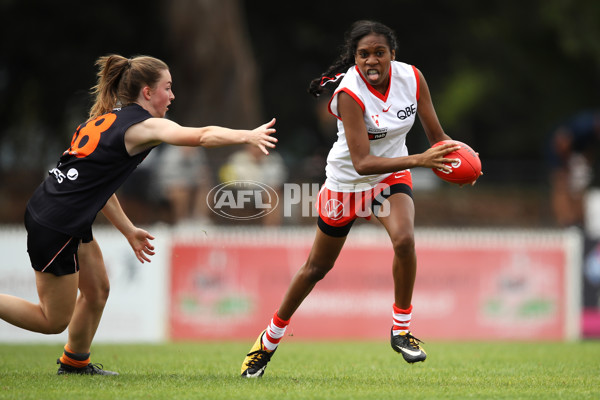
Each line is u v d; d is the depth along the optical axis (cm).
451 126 10344
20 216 3694
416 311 3366
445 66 7944
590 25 6694
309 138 7631
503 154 9444
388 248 3353
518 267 3400
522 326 3391
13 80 6669
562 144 4925
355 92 1616
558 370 1889
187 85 5781
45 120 6850
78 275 1609
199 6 5678
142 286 3303
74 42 6450
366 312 3338
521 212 3672
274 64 7319
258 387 1528
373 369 1916
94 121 1605
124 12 6406
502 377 1739
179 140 1518
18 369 1850
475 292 3388
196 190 3312
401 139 1711
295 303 1711
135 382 1588
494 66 8394
